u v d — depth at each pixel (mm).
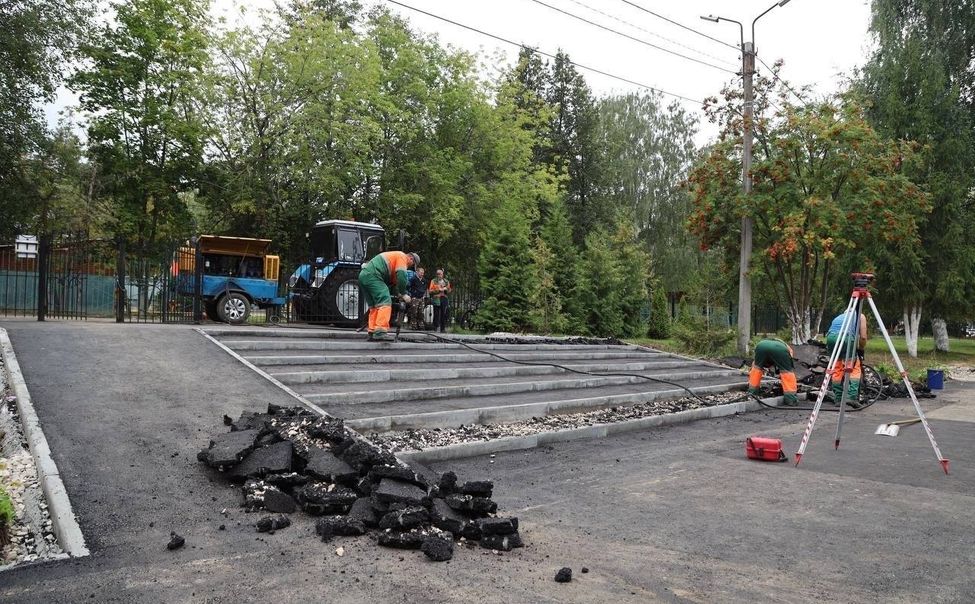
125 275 15508
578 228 46031
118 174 26344
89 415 7102
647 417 10516
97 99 25234
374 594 3730
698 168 21938
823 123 19250
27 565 4066
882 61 28938
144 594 3684
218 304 16891
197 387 8586
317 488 5301
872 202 19234
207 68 26484
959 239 26750
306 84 26875
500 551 4520
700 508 5730
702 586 3938
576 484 6594
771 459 7836
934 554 4559
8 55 25641
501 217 31984
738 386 15273
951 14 28781
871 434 10039
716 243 22891
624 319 30547
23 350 9438
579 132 47656
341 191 27828
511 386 11688
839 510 5699
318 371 10344
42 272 14648
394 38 31562
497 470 7133
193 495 5371
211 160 27359
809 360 15891
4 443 6621
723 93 21141
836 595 3818
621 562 4340
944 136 27531
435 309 20297
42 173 32500
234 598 3645
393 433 8211
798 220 18859
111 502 5117
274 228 26516
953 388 17766
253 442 5965
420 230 30547
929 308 28312
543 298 24312
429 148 30938
